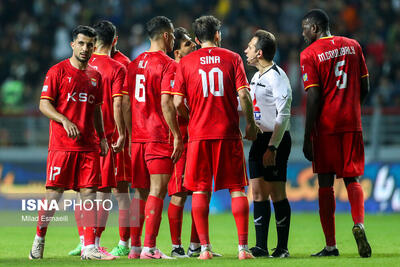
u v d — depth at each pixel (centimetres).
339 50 2447
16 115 5709
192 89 2258
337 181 5162
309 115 2433
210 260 2194
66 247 2912
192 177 2262
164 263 2114
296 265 2027
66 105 2373
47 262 2203
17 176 5497
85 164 2378
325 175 2472
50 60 7162
